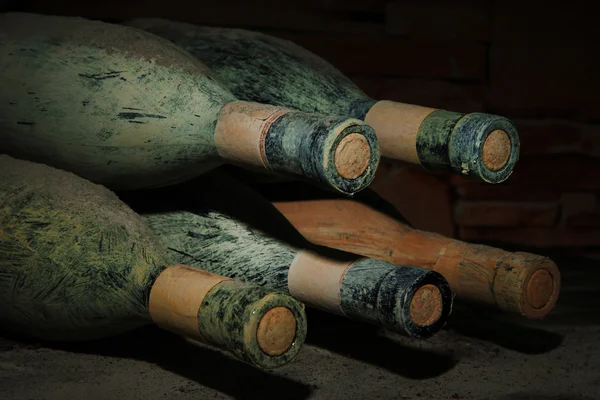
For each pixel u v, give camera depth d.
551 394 0.53
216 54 0.64
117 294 0.51
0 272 0.53
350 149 0.47
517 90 0.87
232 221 0.59
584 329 0.64
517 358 0.58
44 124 0.55
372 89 0.85
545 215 0.89
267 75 0.63
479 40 0.86
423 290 0.49
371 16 0.85
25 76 0.55
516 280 0.55
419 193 0.87
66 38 0.56
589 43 0.87
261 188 0.70
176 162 0.55
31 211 0.53
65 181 0.54
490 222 0.88
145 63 0.55
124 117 0.54
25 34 0.57
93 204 0.53
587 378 0.55
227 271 0.57
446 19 0.85
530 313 0.56
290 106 0.61
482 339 0.61
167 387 0.52
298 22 0.83
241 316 0.45
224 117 0.52
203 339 0.47
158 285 0.49
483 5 0.85
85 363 0.55
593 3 0.86
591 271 0.79
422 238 0.62
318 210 0.67
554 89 0.87
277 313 0.45
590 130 0.88
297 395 0.52
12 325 0.55
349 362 0.57
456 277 0.58
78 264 0.51
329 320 0.64
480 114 0.52
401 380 0.55
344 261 0.53
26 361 0.55
